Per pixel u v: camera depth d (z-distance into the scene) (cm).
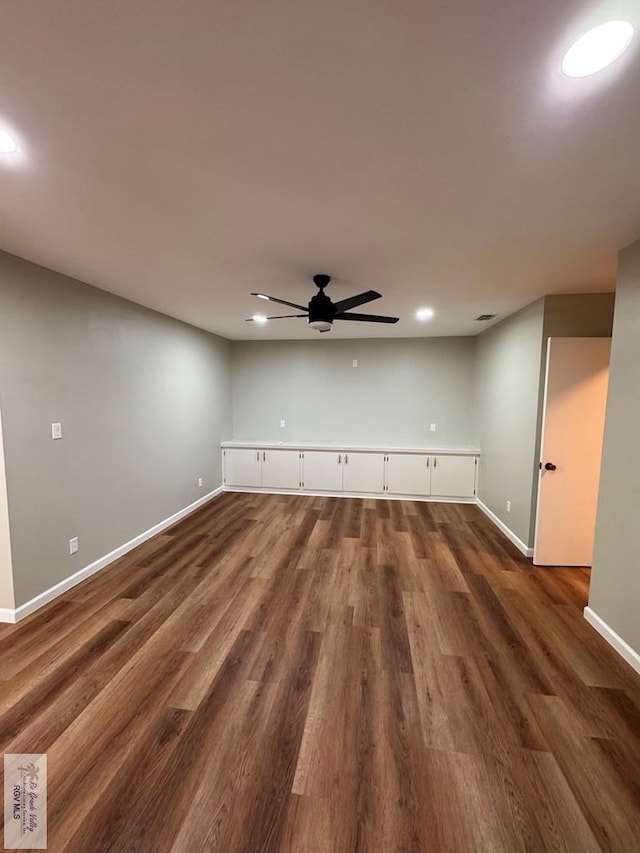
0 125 121
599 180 154
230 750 160
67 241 218
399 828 132
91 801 140
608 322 328
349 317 304
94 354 315
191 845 126
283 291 324
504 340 432
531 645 231
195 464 502
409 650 225
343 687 196
